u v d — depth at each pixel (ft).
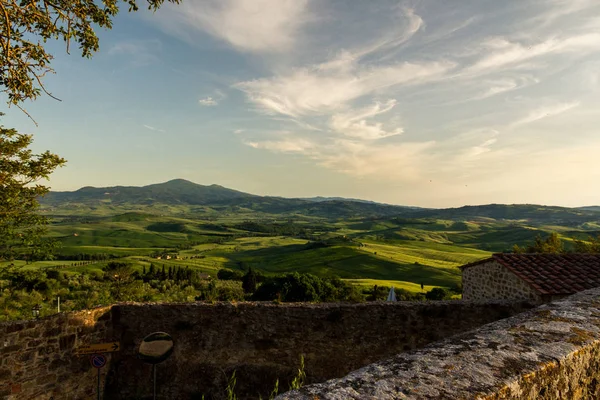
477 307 29.86
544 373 6.88
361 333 30.25
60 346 27.53
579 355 7.81
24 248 51.44
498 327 9.18
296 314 30.73
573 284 30.07
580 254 37.40
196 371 30.50
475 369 6.62
